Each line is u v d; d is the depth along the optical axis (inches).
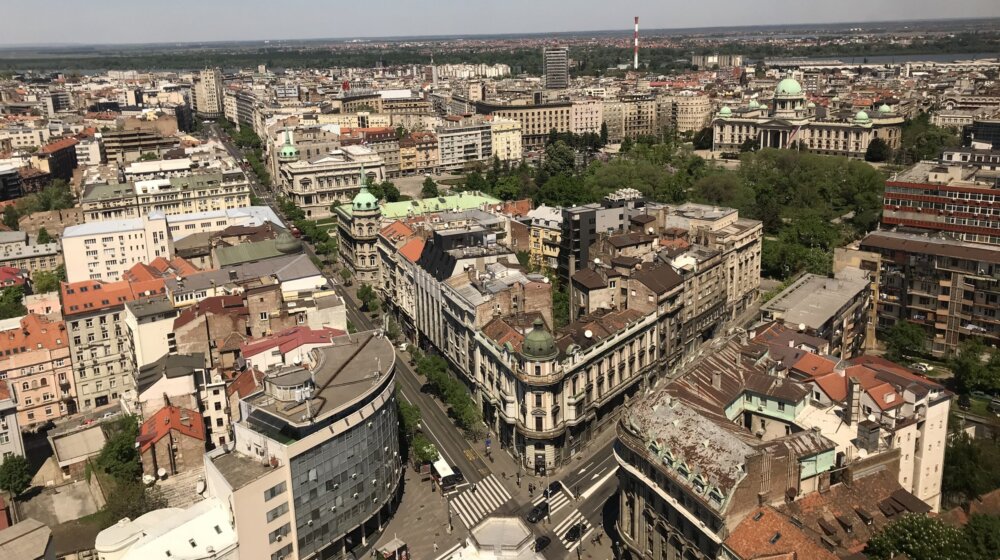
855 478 6318.9
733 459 5876.0
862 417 6855.3
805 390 7130.9
